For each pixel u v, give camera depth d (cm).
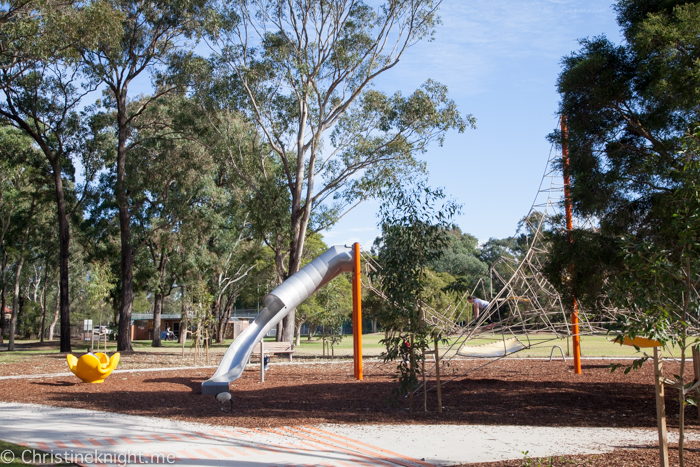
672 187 915
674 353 2130
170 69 2705
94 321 6519
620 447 652
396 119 2553
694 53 879
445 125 2500
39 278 5891
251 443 683
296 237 2580
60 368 1789
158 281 3706
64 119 2981
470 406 1002
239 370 1374
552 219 1070
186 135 2847
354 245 1530
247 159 2598
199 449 646
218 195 3303
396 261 922
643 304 417
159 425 809
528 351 2533
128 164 2808
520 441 696
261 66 2422
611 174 991
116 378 1489
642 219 980
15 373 1628
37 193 3472
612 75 1010
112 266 3906
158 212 3528
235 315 7019
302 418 873
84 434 737
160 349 3203
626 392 1162
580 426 805
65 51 1930
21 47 1869
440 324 1385
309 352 2888
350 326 6862
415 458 606
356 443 686
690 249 412
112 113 3259
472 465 575
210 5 2364
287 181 2775
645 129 1016
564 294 1080
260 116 2500
